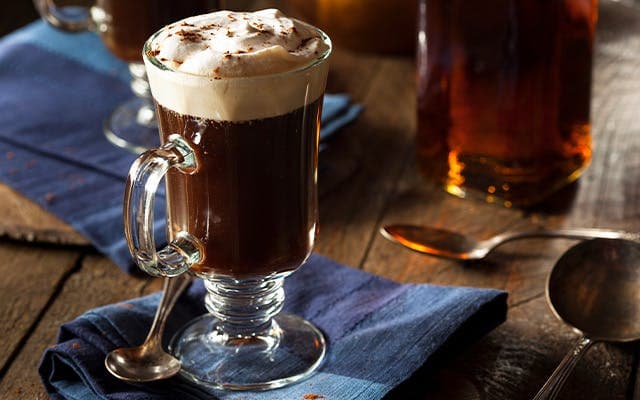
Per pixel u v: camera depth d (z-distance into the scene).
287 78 0.62
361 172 0.87
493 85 0.79
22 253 0.79
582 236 0.77
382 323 0.70
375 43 1.01
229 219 0.65
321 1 0.99
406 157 0.89
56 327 0.72
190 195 0.65
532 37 0.78
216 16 0.66
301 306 0.72
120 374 0.65
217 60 0.62
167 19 0.88
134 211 0.63
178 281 0.71
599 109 0.93
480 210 0.83
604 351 0.69
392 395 0.65
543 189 0.82
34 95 0.97
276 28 0.64
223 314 0.68
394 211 0.83
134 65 0.94
